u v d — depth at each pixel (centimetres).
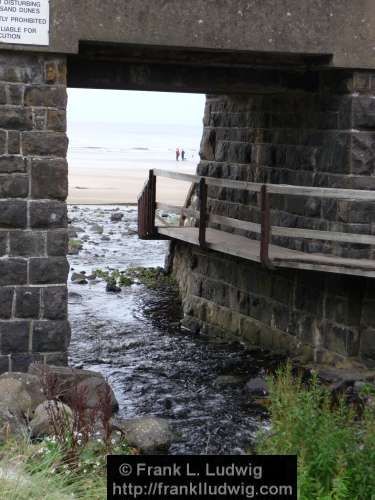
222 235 1470
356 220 1193
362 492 659
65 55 1044
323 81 1239
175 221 2688
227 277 1484
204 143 1622
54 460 731
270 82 1259
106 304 1692
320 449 677
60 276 1066
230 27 1100
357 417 1004
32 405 926
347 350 1201
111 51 1153
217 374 1248
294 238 1308
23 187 1045
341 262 1147
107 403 852
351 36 1157
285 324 1334
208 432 1006
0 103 1030
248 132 1462
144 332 1501
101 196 3762
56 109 1045
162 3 1068
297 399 729
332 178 1224
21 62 1030
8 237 1048
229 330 1475
